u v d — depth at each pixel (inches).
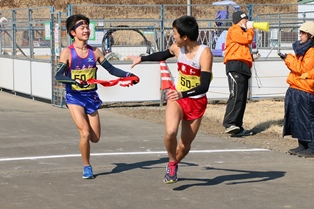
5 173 350.3
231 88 485.1
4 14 1162.6
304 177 346.9
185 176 346.0
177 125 301.1
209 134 492.1
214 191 313.0
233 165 378.0
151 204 287.9
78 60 332.8
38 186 321.1
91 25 647.1
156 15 1251.8
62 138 464.1
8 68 781.9
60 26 628.4
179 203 290.0
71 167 366.6
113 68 339.3
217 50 727.1
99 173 351.9
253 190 315.6
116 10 1268.5
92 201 293.0
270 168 370.3
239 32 484.7
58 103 650.2
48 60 667.4
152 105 668.7
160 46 677.3
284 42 890.1
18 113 598.2
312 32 399.5
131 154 407.8
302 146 414.6
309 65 402.0
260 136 485.4
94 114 339.0
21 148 424.8
